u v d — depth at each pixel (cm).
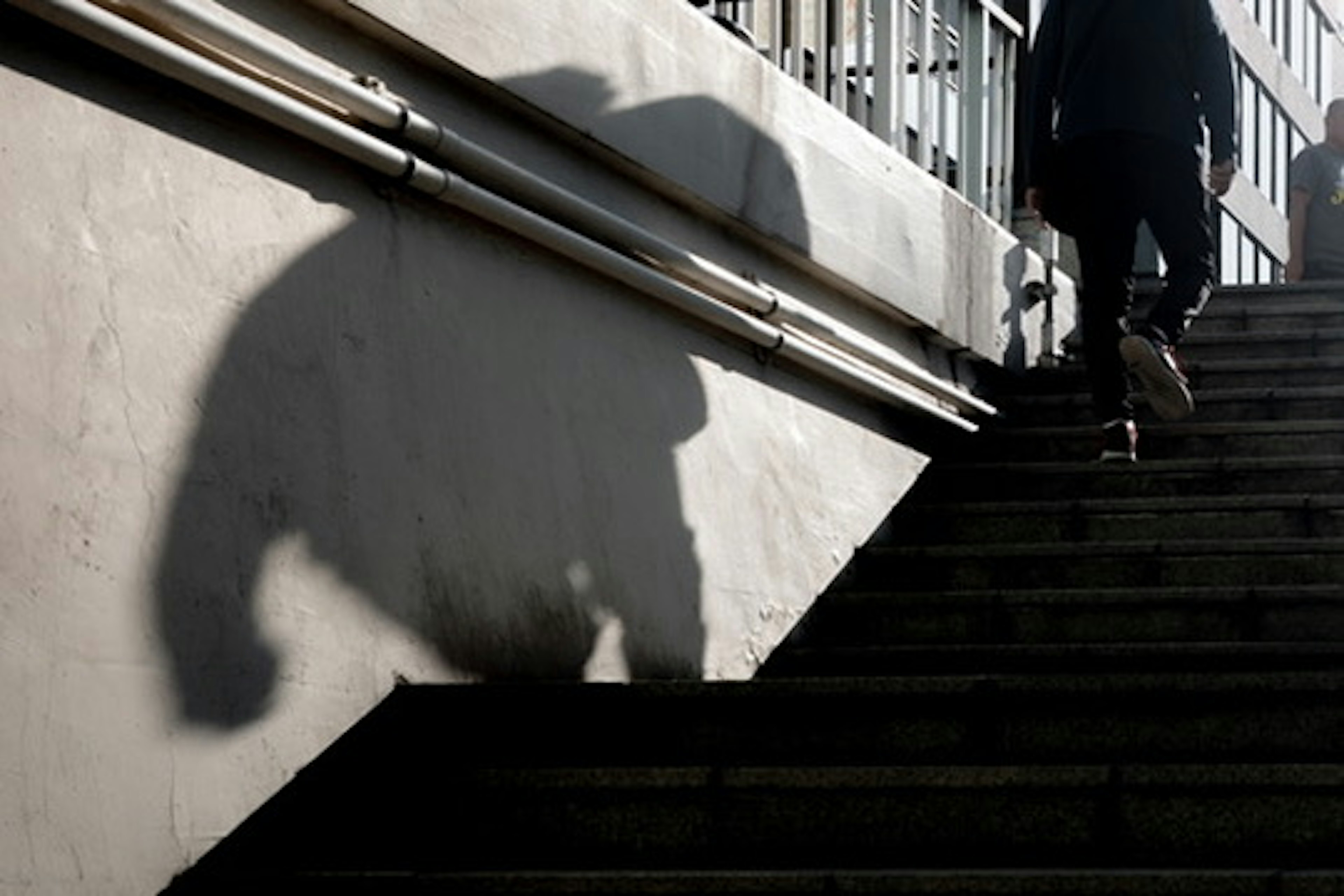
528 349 656
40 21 485
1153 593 725
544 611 646
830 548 822
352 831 542
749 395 786
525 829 526
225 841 516
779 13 855
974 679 553
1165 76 816
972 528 853
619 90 709
